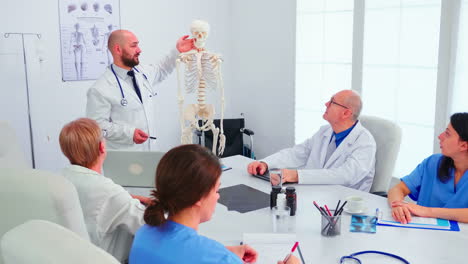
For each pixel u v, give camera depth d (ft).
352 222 6.43
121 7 13.66
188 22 15.28
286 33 14.53
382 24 11.66
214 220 6.59
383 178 8.95
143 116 10.63
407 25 11.12
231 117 16.80
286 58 14.69
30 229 3.33
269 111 15.62
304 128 14.52
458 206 6.80
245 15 15.80
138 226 5.82
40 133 12.56
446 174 7.01
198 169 3.84
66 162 13.19
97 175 5.83
